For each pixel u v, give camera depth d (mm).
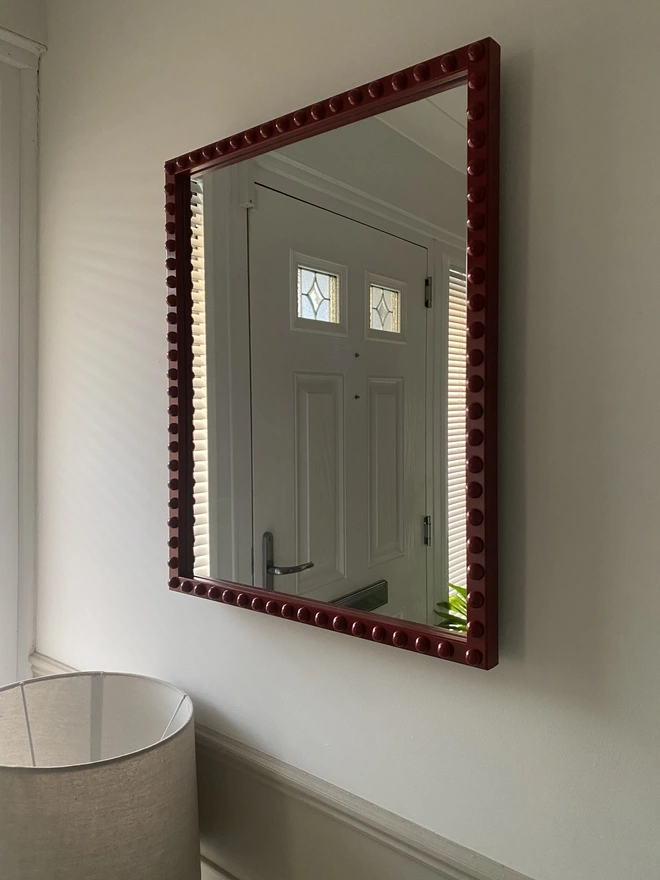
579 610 739
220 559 1097
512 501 782
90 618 1382
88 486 1372
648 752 699
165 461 1210
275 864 1049
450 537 794
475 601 761
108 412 1320
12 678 1512
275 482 1015
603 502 720
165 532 1217
